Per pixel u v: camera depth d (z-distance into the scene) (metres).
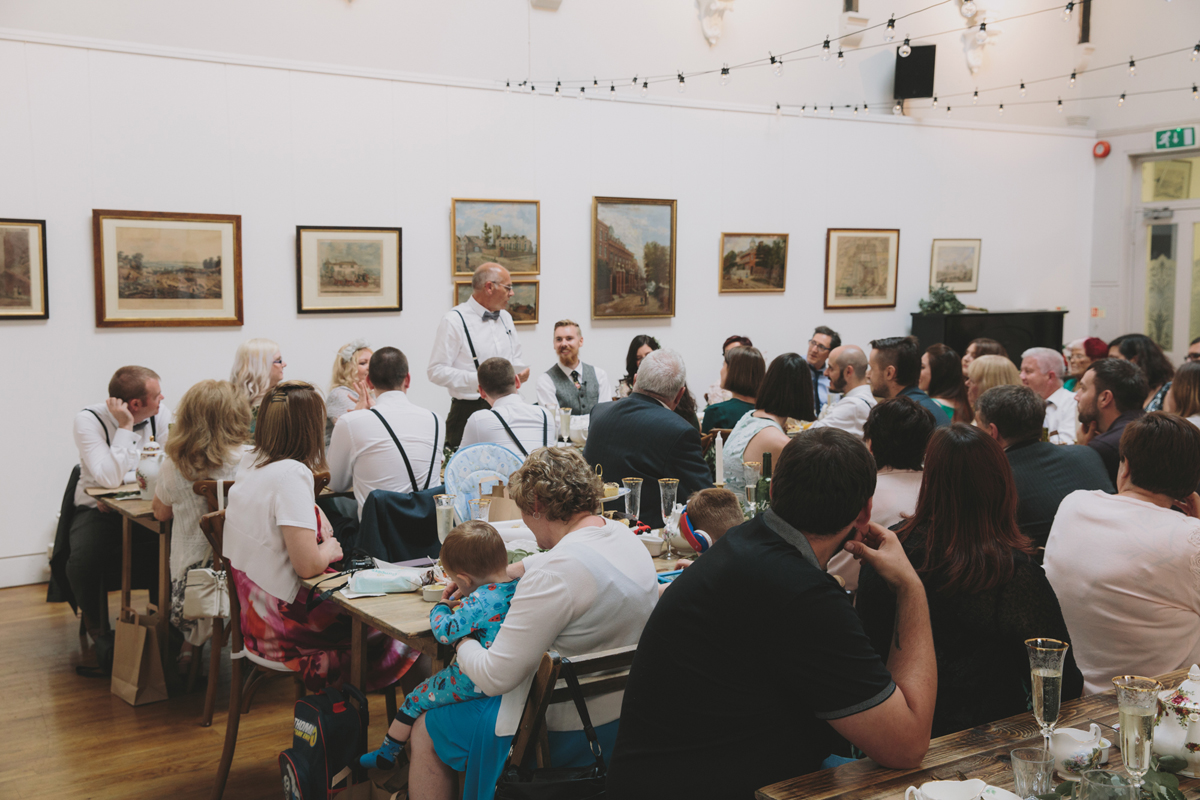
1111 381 3.73
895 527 2.17
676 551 3.18
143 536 4.49
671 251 7.87
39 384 5.64
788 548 1.74
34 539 5.70
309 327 6.48
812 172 8.56
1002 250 9.78
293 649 3.09
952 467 1.98
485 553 2.46
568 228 7.42
